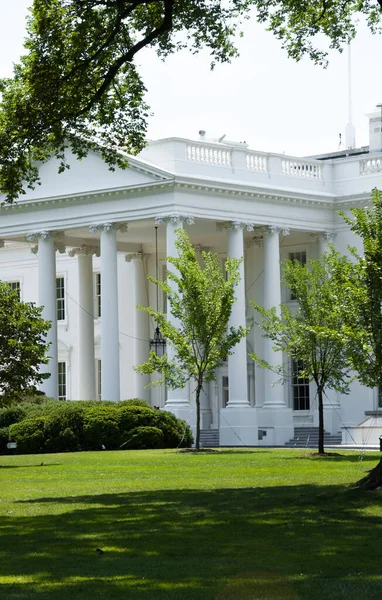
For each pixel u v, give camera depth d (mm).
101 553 17859
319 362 44281
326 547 18156
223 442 60125
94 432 52781
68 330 75188
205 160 60062
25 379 42781
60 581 15477
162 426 53906
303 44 33688
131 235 67688
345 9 33281
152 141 59812
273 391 62156
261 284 66688
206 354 48562
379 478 25234
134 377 71688
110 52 31344
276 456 42656
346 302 32688
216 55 32688
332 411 63312
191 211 58750
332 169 65812
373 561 16844
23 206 64438
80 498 26812
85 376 69875
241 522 21297
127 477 33188
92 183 61375
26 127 31172
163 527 20844
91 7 30547
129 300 72562
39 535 20188
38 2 31047
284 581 15234
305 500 24281
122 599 14117
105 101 32594
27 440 52969
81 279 70000
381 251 30344
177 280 48938
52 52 30875
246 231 63469
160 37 31953
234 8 32094
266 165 62812
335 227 65188
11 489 29969
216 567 16406
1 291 43500
